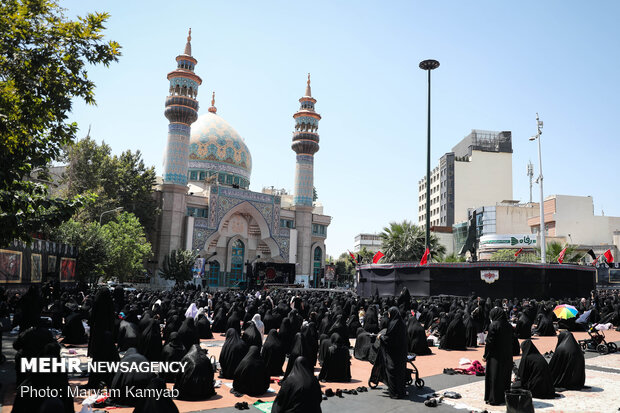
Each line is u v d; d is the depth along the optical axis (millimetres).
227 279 57625
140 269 43344
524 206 68562
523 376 8664
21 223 9797
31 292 12602
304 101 63188
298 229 62188
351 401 8148
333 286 68250
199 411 7449
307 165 62594
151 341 10695
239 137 67375
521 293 26797
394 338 8555
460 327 14070
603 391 9008
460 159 91688
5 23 10664
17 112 10836
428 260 28672
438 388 9227
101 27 11789
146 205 49594
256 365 8602
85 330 14836
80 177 45281
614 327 20234
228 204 55438
